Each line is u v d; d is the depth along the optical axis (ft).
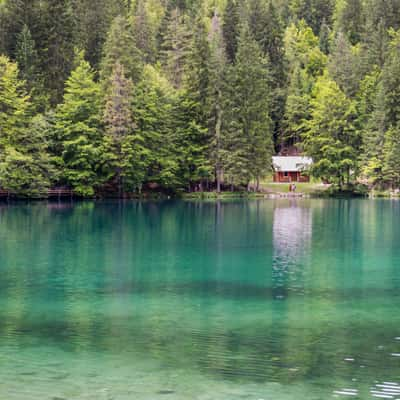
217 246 124.98
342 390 49.32
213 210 218.38
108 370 53.11
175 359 55.88
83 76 272.72
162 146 287.48
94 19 375.04
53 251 117.50
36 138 245.65
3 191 252.21
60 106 270.05
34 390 48.96
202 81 302.66
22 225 162.20
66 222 171.22
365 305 75.87
